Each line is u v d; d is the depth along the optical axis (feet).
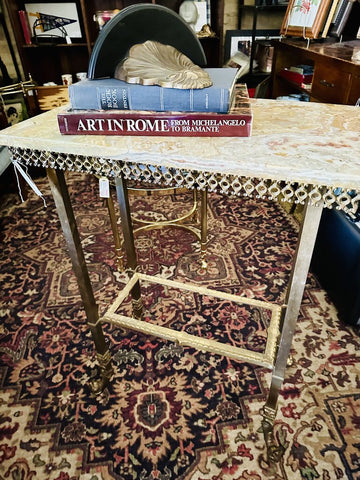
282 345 3.06
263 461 3.46
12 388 4.24
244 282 5.83
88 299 3.64
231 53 10.98
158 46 2.77
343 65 5.87
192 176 2.29
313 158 2.11
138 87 2.42
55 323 5.13
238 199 8.38
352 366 4.39
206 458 3.49
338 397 4.03
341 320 5.04
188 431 3.74
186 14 10.10
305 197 2.14
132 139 2.45
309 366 4.40
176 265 6.26
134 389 4.19
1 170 7.09
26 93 9.23
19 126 2.78
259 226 7.35
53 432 3.76
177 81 2.36
